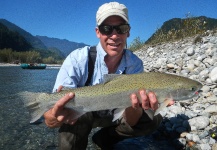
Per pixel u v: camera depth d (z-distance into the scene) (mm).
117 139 965
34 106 750
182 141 954
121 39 814
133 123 866
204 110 1118
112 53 819
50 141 1074
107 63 856
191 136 951
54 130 1192
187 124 1030
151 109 766
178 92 712
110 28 803
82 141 832
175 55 2521
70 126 810
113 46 813
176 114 1122
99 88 729
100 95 722
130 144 998
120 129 912
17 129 1207
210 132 954
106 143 979
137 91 710
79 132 816
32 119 743
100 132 987
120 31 807
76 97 720
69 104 723
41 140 1085
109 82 732
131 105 721
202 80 1543
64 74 827
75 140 813
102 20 801
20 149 1003
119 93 718
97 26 853
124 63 872
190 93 719
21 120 1343
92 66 839
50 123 767
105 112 872
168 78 722
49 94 742
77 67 830
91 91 727
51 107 740
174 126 1046
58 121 741
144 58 3385
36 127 1230
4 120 1342
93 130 1180
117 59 854
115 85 725
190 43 3055
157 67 2289
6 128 1221
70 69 826
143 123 877
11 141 1074
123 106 725
